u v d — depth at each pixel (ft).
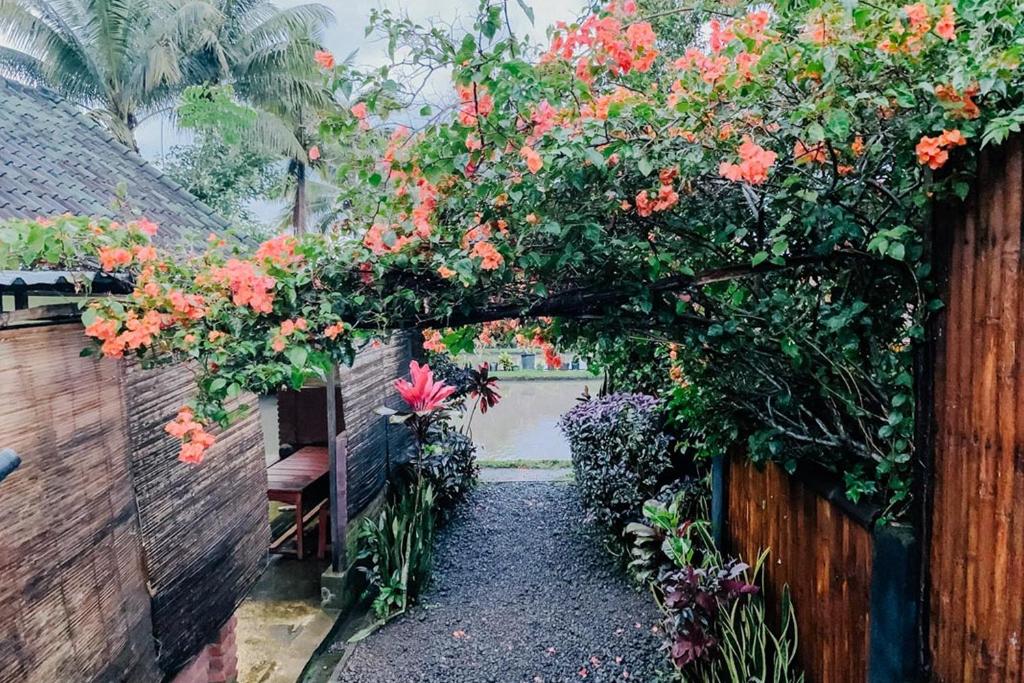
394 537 15.25
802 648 8.99
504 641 13.28
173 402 9.07
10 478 6.27
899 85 5.44
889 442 6.90
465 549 18.01
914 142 5.79
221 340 6.64
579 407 19.33
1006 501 5.25
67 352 7.13
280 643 13.62
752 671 9.32
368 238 7.09
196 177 41.78
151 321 6.38
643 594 14.93
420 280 7.55
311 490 19.58
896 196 6.47
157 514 8.66
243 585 10.96
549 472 25.20
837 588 7.92
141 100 39.14
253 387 6.82
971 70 4.87
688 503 14.94
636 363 13.26
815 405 8.25
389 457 19.34
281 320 7.11
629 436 16.49
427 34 6.40
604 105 6.43
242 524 10.98
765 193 6.70
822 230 6.82
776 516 9.86
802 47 5.45
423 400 18.75
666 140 6.26
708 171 6.55
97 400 7.58
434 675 12.21
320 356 7.06
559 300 7.64
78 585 7.11
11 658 6.15
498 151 6.70
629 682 11.72
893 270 6.61
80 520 7.19
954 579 5.90
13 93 13.46
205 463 9.86
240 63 41.29
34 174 10.10
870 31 5.34
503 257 7.02
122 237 6.61
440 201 7.14
